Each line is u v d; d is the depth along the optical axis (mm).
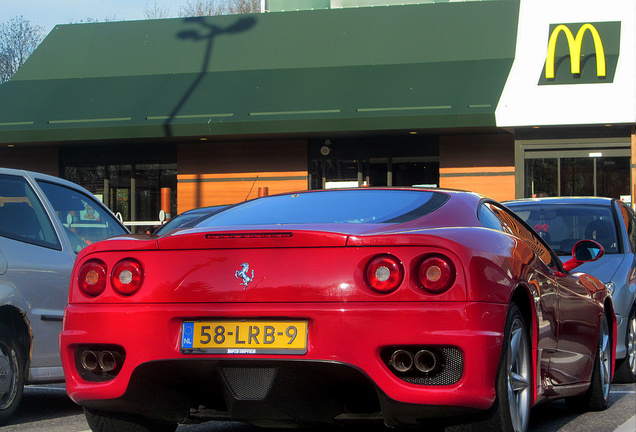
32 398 6359
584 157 18750
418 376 3234
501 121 18062
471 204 4020
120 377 3521
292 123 18750
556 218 7688
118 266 3607
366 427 4629
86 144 21453
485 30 19438
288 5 21625
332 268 3314
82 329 3602
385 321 3211
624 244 7312
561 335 4512
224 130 19062
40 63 21766
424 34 19750
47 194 5934
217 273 3451
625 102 17844
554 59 18312
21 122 20250
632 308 6836
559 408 5641
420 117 18156
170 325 3463
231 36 20906
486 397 3240
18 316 5273
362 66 19641
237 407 3428
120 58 21359
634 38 18219
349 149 20672
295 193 4398
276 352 3318
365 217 3795
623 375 6754
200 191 21344
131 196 21938
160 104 19875
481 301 3271
